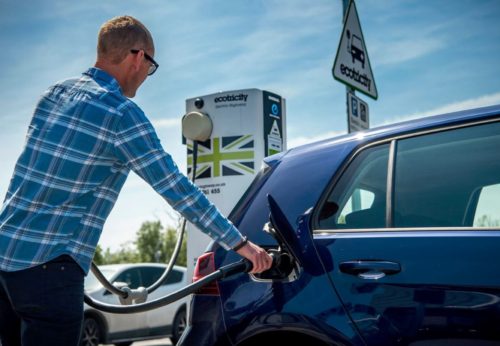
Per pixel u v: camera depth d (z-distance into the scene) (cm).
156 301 247
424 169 245
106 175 225
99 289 918
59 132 221
